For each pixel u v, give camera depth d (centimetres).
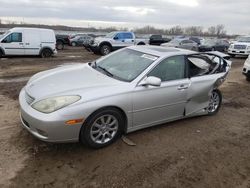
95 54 2000
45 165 354
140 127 445
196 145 441
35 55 1620
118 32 2017
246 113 624
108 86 400
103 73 457
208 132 497
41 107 359
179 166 376
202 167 379
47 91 381
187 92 487
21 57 1587
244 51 2016
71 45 3033
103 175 343
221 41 2533
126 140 433
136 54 494
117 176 343
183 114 502
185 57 496
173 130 491
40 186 315
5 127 454
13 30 1532
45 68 1152
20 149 386
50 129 350
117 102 394
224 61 580
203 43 2377
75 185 321
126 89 406
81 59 1598
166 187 329
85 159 374
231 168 382
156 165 373
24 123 390
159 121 469
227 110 635
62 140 364
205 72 535
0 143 399
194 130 500
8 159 360
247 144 461
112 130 412
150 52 487
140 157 390
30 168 346
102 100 380
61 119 351
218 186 340
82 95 372
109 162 372
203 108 542
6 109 545
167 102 461
